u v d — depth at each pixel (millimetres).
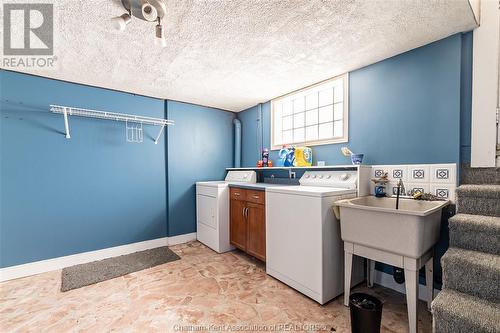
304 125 3027
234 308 1777
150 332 1528
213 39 1760
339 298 1905
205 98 3236
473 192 1555
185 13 1451
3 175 2246
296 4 1391
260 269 2463
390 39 1792
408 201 1891
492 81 1634
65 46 1842
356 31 1682
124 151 2941
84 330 1549
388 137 2102
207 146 3650
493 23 1623
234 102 3447
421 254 1438
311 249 1865
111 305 1823
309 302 1854
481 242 1416
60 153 2531
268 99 3305
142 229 3066
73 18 1500
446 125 1781
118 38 1730
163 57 2035
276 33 1693
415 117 1937
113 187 2859
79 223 2633
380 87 2150
